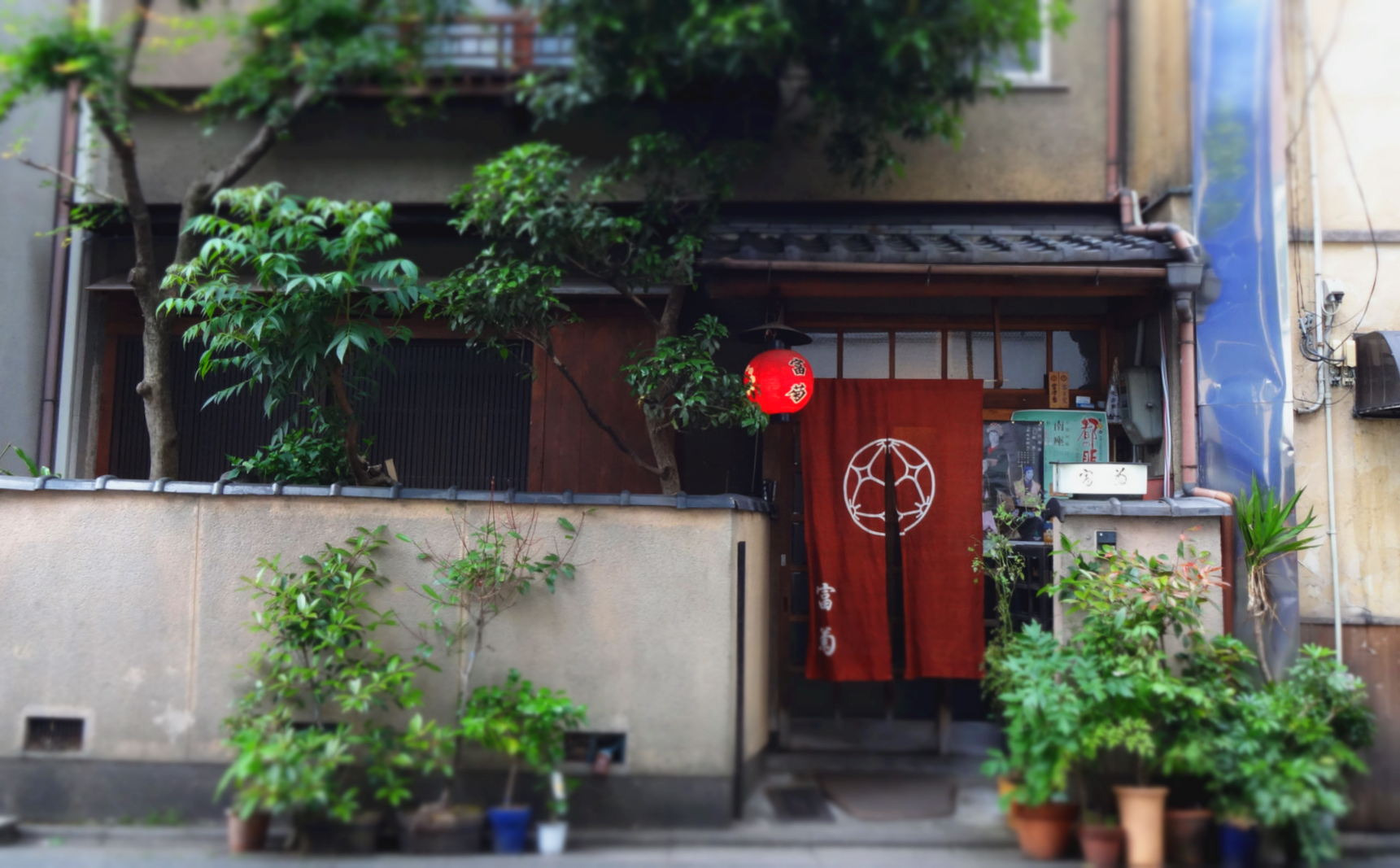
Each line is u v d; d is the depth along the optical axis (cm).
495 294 671
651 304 859
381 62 761
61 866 562
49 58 664
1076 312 877
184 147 897
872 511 802
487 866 572
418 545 651
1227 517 699
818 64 779
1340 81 811
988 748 783
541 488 853
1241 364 777
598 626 649
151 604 648
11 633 650
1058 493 717
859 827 638
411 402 874
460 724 623
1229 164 800
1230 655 626
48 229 870
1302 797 544
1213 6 819
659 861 586
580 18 740
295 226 662
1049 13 827
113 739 641
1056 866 581
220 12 889
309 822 591
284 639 621
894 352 882
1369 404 759
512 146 891
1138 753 596
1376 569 767
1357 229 796
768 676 795
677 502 650
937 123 784
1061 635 666
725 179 771
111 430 880
